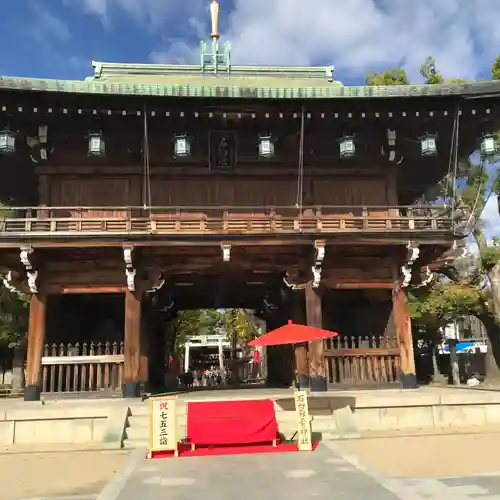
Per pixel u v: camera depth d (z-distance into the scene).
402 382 19.00
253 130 18.88
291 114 17.84
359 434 14.41
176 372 31.36
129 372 18.36
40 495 8.93
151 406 12.27
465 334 63.69
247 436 12.85
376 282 20.14
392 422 15.98
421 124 18.62
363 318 23.44
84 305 23.81
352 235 18.47
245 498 8.18
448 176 21.02
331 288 20.00
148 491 8.76
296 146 19.67
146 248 18.62
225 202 19.84
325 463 10.79
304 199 20.03
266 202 19.98
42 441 14.87
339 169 20.33
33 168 19.80
